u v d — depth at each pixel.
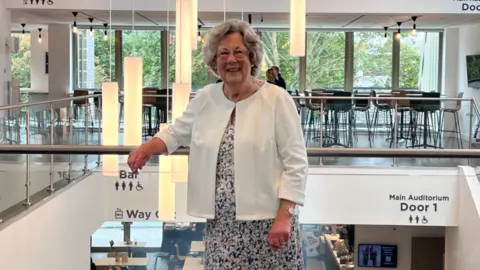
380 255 9.00
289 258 2.09
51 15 9.39
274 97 2.03
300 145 2.02
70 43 11.70
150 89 9.01
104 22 10.71
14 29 12.68
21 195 5.35
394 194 7.16
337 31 11.54
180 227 6.14
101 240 9.00
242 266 2.06
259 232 2.04
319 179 7.11
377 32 11.54
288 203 1.99
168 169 4.62
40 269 5.35
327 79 11.66
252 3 8.05
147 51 11.76
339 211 7.15
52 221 5.63
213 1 8.02
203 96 2.13
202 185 2.09
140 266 8.73
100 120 7.22
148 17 9.45
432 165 7.14
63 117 6.98
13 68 13.09
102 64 11.93
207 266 2.13
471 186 6.96
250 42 2.00
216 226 2.09
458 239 7.27
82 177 6.35
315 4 8.06
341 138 7.68
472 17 8.80
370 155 3.59
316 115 7.57
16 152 3.64
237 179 2.01
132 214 6.68
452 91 11.29
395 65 11.61
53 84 11.70
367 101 7.78
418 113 7.79
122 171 5.77
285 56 11.57
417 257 9.05
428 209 7.20
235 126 2.03
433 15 8.43
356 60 11.62
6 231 4.63
